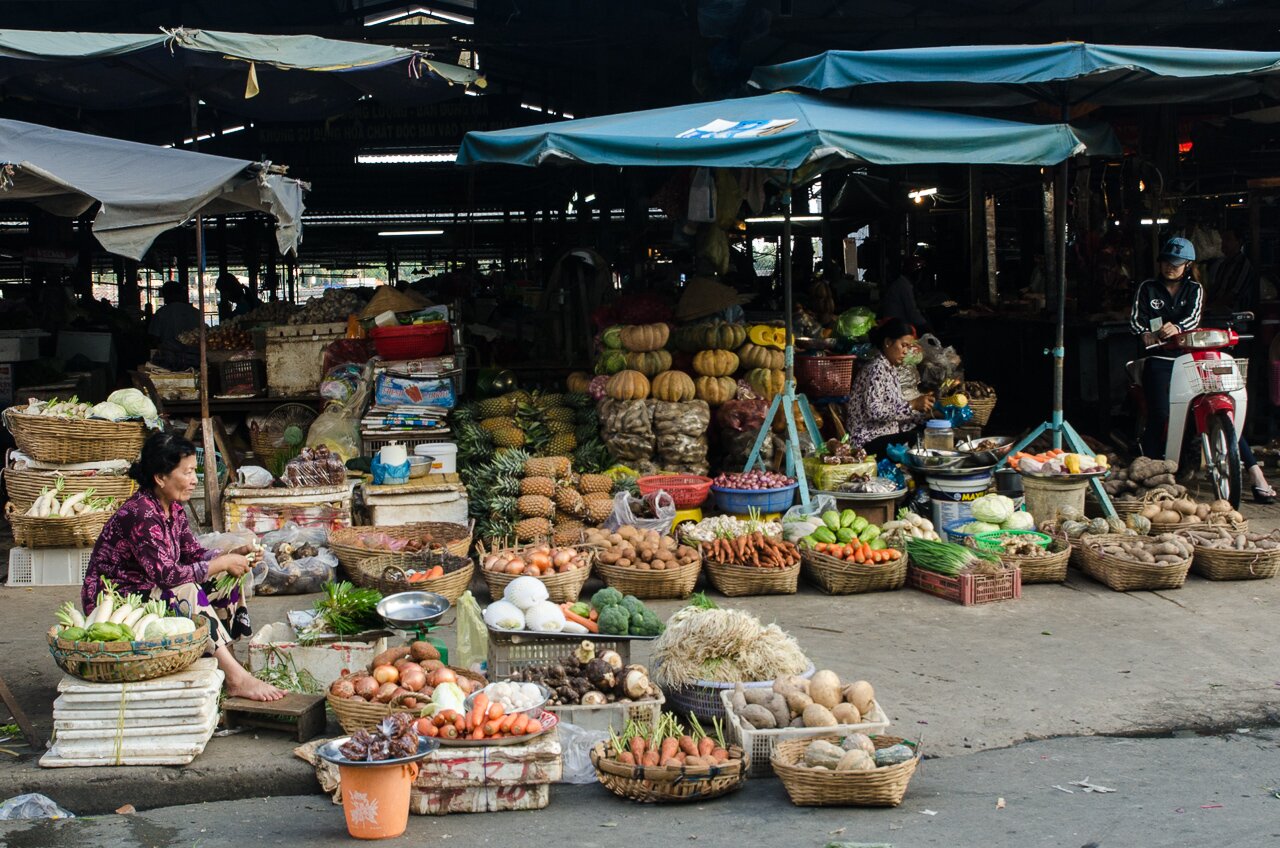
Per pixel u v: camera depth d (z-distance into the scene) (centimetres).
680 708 479
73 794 423
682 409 805
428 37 1100
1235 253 1151
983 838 377
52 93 876
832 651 563
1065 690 513
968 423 1016
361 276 3678
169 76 832
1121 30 1173
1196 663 545
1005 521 708
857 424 830
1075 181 1241
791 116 693
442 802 411
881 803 402
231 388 978
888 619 616
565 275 1095
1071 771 435
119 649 424
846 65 712
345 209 2333
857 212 1595
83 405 721
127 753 432
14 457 712
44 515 674
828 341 921
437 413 852
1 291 1856
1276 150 1140
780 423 825
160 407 970
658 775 407
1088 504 780
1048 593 666
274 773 435
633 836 387
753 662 469
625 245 1367
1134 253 1120
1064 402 1137
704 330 836
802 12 1275
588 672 466
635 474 798
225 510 725
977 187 1424
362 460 819
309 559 674
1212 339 784
